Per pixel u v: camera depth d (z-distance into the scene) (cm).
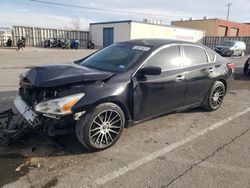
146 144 402
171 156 368
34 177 304
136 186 296
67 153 361
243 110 602
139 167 336
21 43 2498
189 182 307
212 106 568
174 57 466
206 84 529
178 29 3753
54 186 290
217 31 4622
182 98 482
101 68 423
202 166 344
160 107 445
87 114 349
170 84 444
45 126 344
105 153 368
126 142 405
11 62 1355
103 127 369
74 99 335
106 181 304
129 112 398
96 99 349
